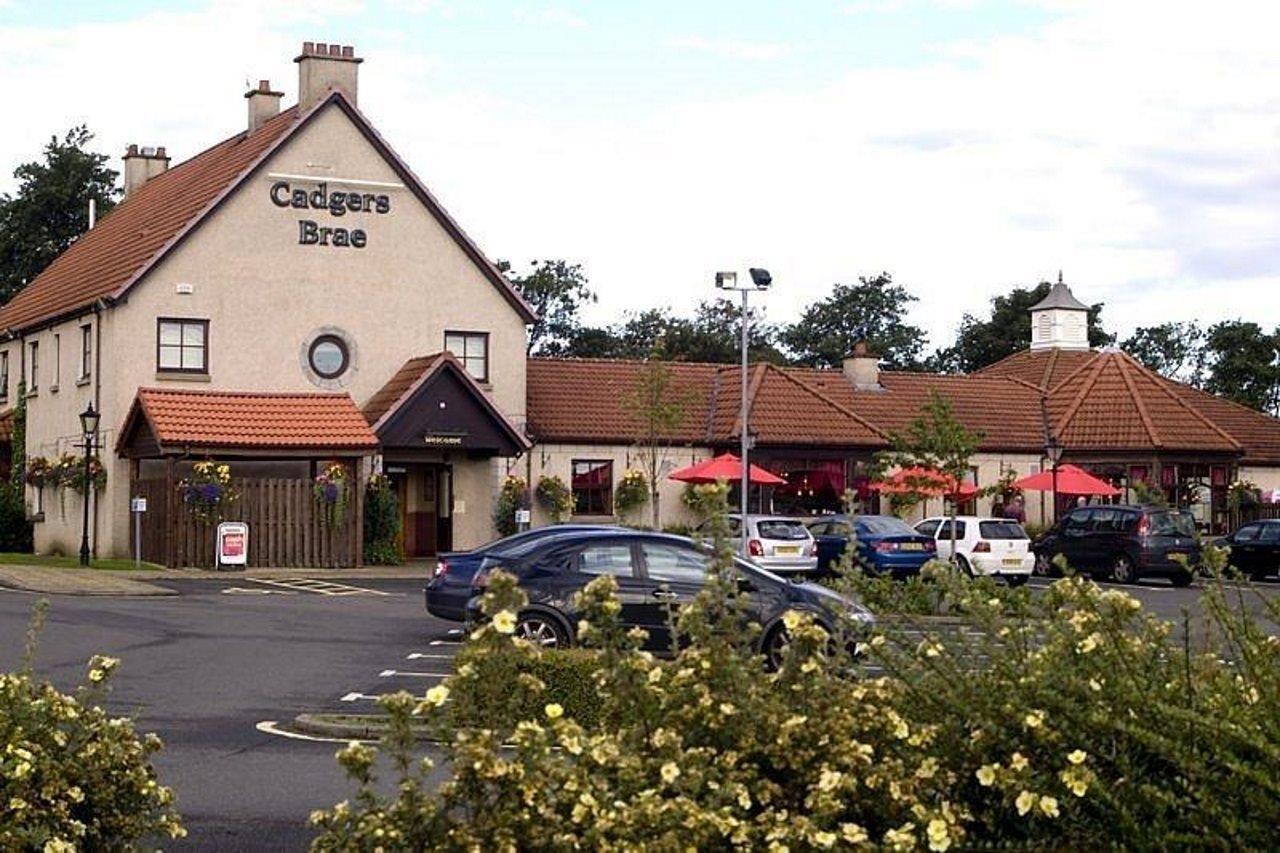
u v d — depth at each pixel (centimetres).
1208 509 4941
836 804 577
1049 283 8656
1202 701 629
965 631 696
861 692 645
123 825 726
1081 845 591
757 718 624
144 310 3834
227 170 4072
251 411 3722
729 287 3434
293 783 1178
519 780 571
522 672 727
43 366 4356
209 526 3544
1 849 657
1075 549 3784
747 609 688
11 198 6719
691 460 4441
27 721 711
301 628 2322
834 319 9075
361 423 3778
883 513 4547
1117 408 4953
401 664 1917
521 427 4234
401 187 4112
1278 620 692
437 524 4116
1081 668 636
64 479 3972
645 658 648
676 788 586
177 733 1416
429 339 4147
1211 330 7994
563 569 1845
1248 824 571
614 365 4638
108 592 2892
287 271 3984
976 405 5003
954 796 627
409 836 580
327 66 4050
